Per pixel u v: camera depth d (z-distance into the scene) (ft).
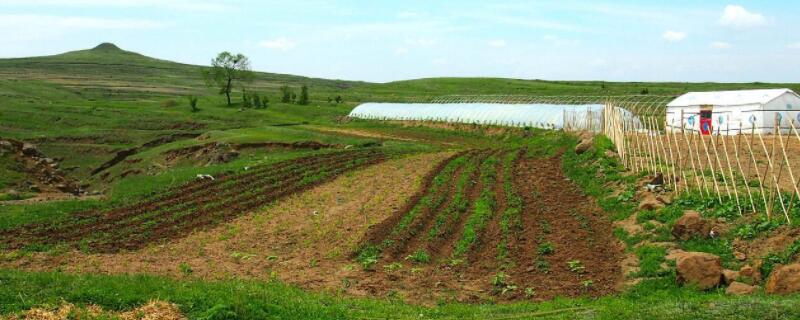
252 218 113.09
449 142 263.29
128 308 54.24
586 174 136.05
